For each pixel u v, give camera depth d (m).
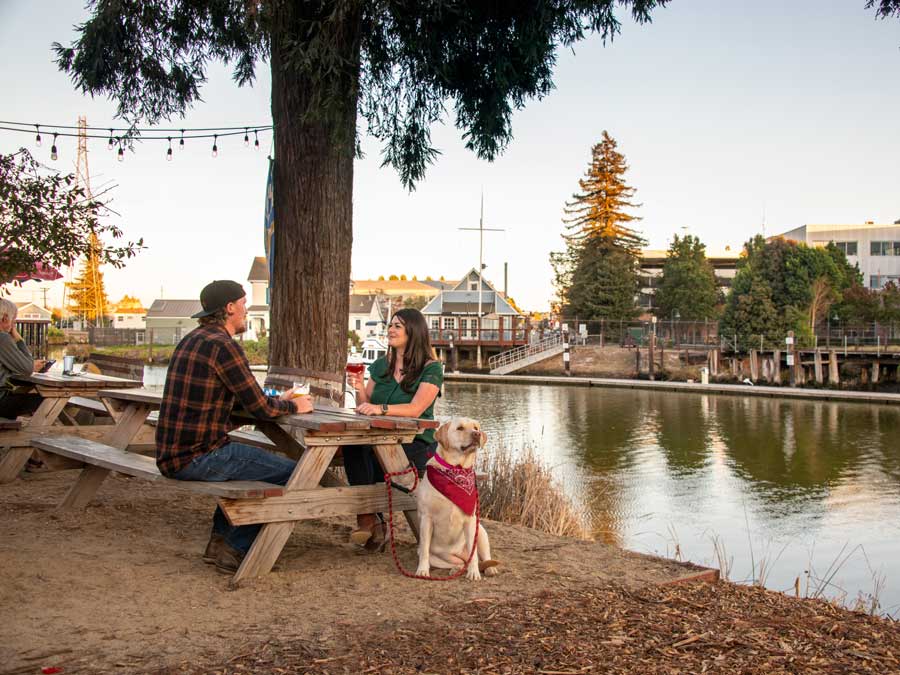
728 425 29.30
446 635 3.55
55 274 12.42
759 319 51.66
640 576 4.70
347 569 4.64
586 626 3.71
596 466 20.70
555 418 31.11
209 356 4.38
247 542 4.50
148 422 7.55
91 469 6.00
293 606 3.94
